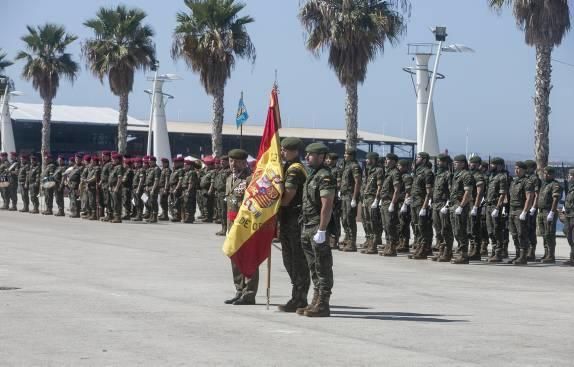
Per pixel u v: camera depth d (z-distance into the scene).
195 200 32.16
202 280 15.63
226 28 43.53
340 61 35.81
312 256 11.66
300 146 12.13
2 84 67.75
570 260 20.33
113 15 49.94
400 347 9.54
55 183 35.06
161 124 57.94
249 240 12.09
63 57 59.09
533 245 21.08
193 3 43.19
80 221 31.98
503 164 20.72
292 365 8.51
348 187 22.44
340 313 12.05
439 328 10.85
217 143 43.81
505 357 9.09
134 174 32.19
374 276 17.08
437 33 37.62
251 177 12.95
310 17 36.47
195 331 10.35
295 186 11.89
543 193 20.95
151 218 32.00
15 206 38.72
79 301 12.69
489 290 15.27
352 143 36.31
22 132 79.19
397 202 21.36
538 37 29.12
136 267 17.61
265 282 15.72
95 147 82.81
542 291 15.32
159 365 8.45
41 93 58.88
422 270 18.50
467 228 20.53
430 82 38.47
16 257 19.20
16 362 8.53
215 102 43.41
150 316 11.42
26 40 58.50
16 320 10.97
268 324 10.96
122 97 50.72
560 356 9.20
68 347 9.30
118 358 8.75
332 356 8.97
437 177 20.61
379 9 36.03
